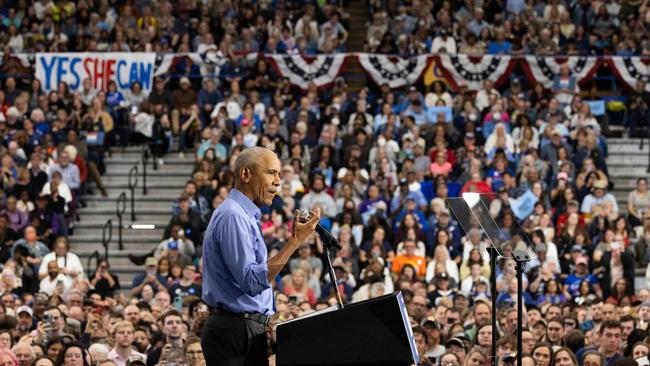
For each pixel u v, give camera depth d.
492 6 40.81
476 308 21.66
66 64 37.69
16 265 28.12
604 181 31.77
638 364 17.08
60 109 35.75
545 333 20.88
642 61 38.19
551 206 31.92
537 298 26.56
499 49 39.47
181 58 37.81
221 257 10.62
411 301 23.36
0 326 21.06
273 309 11.02
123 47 38.72
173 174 35.16
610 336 18.91
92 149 35.16
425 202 31.53
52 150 33.84
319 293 27.11
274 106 36.41
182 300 26.62
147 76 37.66
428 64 38.22
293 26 40.41
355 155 32.91
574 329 20.06
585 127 34.41
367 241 29.61
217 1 40.22
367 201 31.11
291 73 38.06
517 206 31.12
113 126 36.06
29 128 34.25
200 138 35.56
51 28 40.19
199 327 18.78
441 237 28.92
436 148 33.41
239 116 35.69
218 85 37.94
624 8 40.50
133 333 19.64
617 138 37.31
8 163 32.56
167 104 37.06
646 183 32.66
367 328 10.57
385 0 40.94
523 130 34.41
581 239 29.66
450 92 38.22
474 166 31.88
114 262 32.44
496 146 34.12
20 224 30.72
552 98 36.00
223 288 10.66
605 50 39.09
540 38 39.44
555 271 28.47
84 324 22.88
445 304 23.61
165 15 39.91
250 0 40.66
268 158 10.72
